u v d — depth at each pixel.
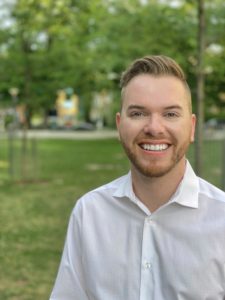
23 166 12.36
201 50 6.83
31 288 4.99
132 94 1.89
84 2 12.73
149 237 1.91
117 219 1.97
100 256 1.97
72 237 2.07
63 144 24.88
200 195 1.90
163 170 1.87
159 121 1.87
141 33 8.81
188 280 1.85
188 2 7.54
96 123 53.28
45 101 13.19
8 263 5.72
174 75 1.90
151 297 1.89
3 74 12.61
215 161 9.79
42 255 6.03
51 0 11.88
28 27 11.96
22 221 7.82
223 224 1.85
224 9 7.41
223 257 1.85
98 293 1.96
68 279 2.05
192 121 1.98
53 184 11.71
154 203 1.93
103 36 10.32
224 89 12.02
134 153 1.89
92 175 13.44
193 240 1.86
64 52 12.50
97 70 12.80
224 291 1.86
